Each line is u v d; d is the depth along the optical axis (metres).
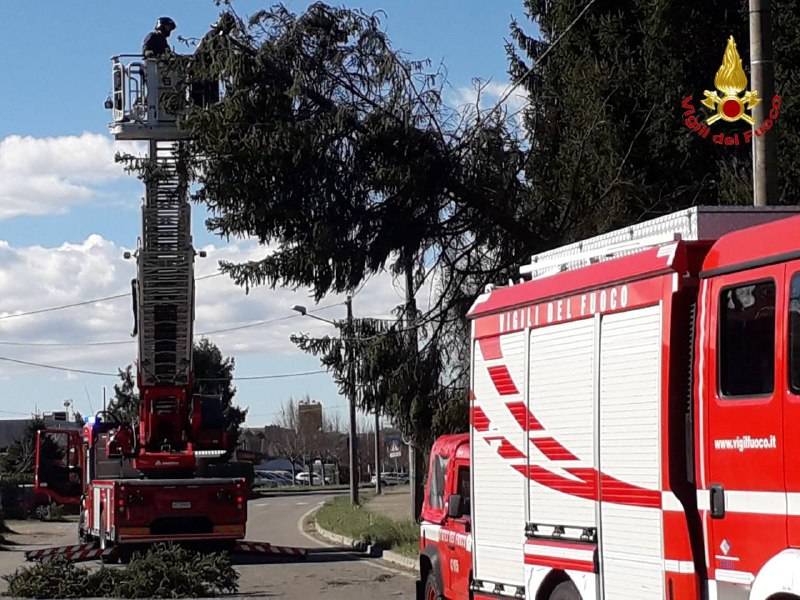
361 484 96.62
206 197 18.38
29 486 51.41
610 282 8.55
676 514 7.62
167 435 25.06
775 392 6.84
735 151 17.88
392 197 18.83
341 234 18.62
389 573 22.06
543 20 21.14
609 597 8.43
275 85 17.95
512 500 10.09
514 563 10.03
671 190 18.38
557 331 9.34
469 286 19.41
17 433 108.25
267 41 18.14
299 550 25.08
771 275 6.98
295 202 18.25
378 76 18.62
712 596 7.30
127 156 19.81
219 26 18.02
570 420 9.06
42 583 18.30
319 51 18.53
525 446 9.82
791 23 17.03
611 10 19.14
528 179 19.17
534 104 19.56
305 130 17.59
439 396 19.52
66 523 47.31
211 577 18.55
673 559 7.64
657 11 17.95
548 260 10.45
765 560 6.84
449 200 19.14
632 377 8.21
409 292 19.62
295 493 78.50
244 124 17.80
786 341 6.80
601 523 8.56
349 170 18.61
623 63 18.45
